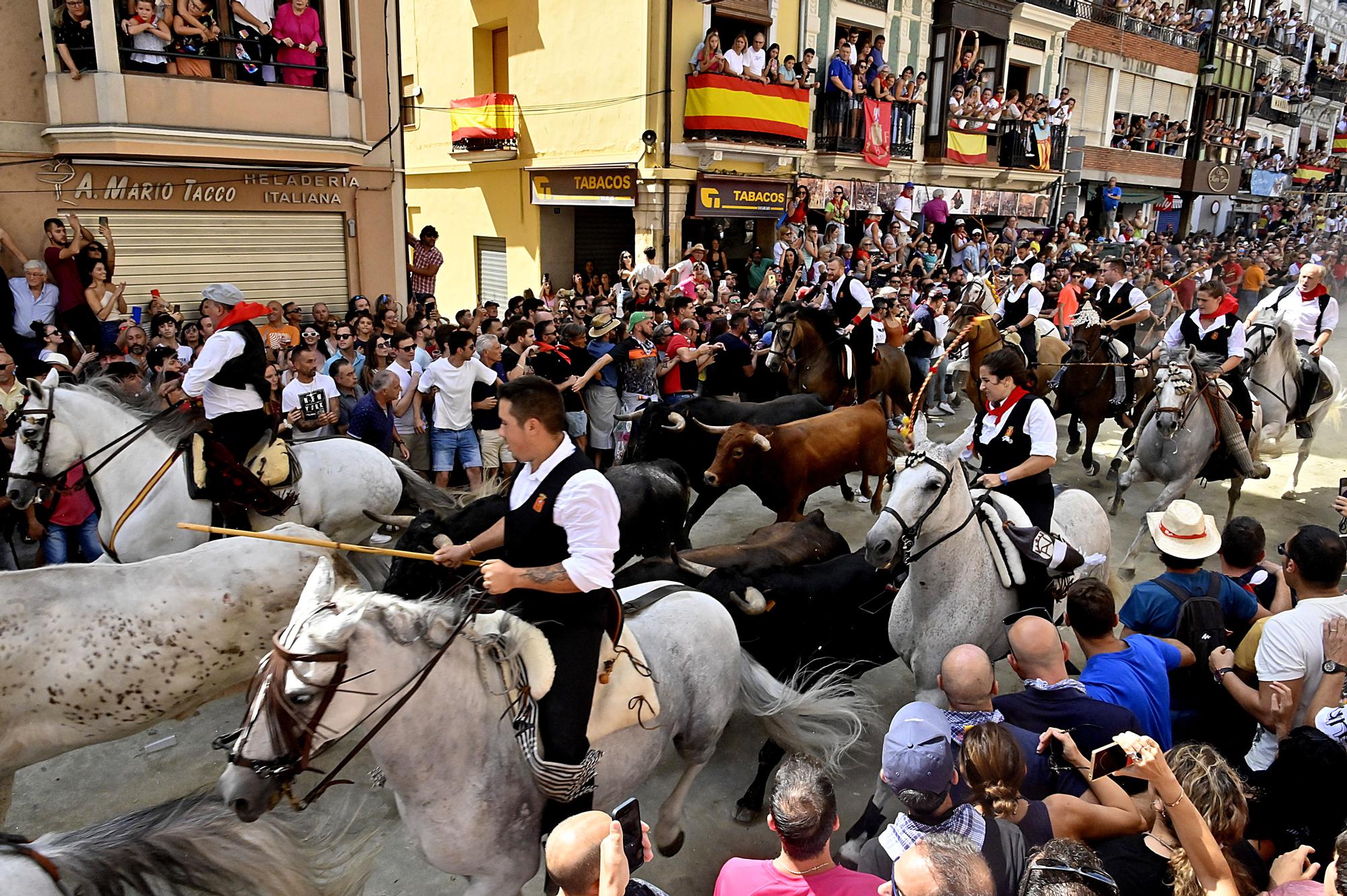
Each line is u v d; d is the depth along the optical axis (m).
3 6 8.92
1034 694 3.45
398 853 4.17
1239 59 30.39
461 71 19.02
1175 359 7.62
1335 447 11.71
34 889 2.38
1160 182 27.97
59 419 4.88
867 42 18.27
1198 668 4.28
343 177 11.70
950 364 11.34
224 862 2.71
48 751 3.72
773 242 17.36
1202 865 2.57
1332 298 9.23
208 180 10.52
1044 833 2.81
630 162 15.44
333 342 8.93
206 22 10.02
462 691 3.00
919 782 2.65
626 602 3.91
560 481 3.04
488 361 8.39
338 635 2.70
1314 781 3.06
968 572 4.38
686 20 15.09
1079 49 23.97
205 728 5.08
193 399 5.36
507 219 18.61
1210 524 4.83
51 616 3.59
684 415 7.29
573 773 3.07
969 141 19.70
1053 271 17.62
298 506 5.60
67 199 9.61
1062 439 12.10
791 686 4.24
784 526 5.35
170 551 5.09
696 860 4.16
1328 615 3.77
